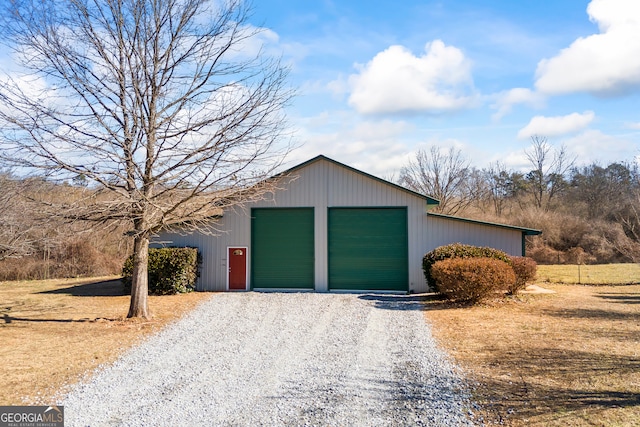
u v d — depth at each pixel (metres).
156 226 10.41
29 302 14.12
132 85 9.98
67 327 10.32
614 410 5.05
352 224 15.60
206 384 6.59
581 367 6.73
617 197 32.53
